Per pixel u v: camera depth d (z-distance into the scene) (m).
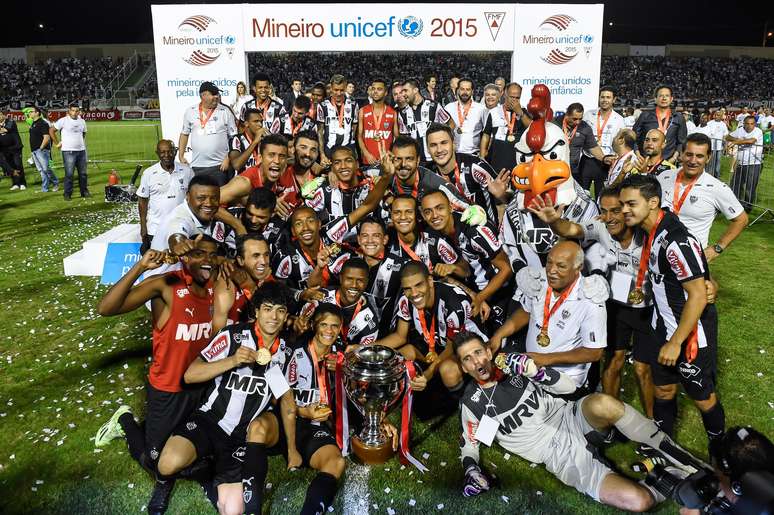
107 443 4.06
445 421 4.36
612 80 48.22
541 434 3.58
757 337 5.67
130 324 6.17
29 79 48.56
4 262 8.35
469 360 3.50
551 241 4.21
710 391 3.69
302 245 4.77
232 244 5.16
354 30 13.27
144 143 23.48
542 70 13.50
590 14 13.23
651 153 6.05
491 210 5.68
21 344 5.73
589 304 3.64
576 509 3.39
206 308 3.66
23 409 4.56
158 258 3.42
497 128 9.05
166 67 13.36
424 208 4.45
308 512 3.26
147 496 3.55
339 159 5.22
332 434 3.91
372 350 3.84
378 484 3.65
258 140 7.65
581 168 9.12
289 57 42.41
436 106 8.99
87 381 4.97
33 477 3.74
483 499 3.49
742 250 8.72
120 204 12.09
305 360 3.74
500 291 4.82
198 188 4.32
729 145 12.94
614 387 4.29
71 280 7.58
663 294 3.64
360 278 4.13
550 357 3.69
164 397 3.66
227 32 13.20
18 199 12.77
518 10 13.24
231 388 3.47
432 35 13.34
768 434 4.09
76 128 12.38
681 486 2.72
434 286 4.38
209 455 3.51
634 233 3.80
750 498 2.39
